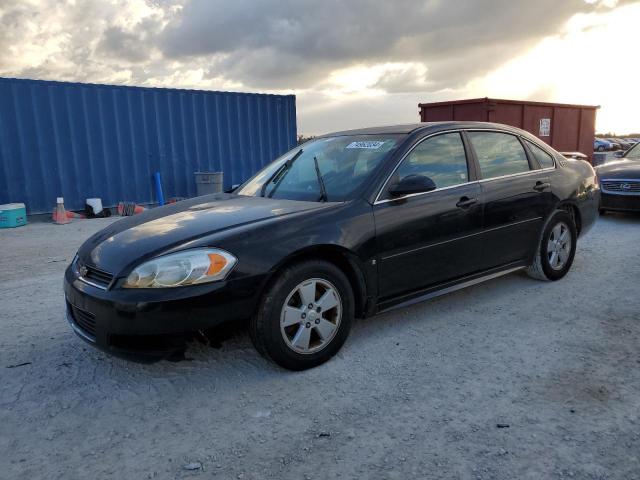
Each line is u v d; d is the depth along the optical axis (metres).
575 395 2.98
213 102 13.05
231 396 3.10
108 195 11.70
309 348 3.37
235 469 2.41
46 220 10.88
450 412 2.85
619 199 8.84
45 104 10.70
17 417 2.91
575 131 15.16
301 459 2.47
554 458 2.41
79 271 3.41
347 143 4.43
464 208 4.15
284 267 3.25
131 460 2.51
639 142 10.30
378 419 2.80
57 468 2.46
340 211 3.53
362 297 3.64
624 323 4.04
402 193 3.69
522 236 4.71
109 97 11.46
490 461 2.41
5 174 10.42
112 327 3.01
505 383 3.15
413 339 3.86
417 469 2.37
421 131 4.19
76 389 3.22
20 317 4.53
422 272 3.94
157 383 3.28
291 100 14.49
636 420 2.70
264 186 4.44
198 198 4.57
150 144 12.16
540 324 4.08
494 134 4.73
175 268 2.98
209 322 3.01
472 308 4.48
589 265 5.81
